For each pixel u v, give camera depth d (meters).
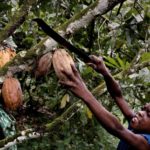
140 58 2.52
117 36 3.25
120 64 2.62
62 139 4.62
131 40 3.11
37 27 3.32
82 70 2.80
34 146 4.43
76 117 3.77
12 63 1.67
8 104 1.70
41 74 1.64
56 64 1.52
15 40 3.70
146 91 2.87
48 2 3.04
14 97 1.68
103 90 2.31
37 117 4.81
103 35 3.33
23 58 1.65
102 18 3.17
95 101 1.48
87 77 3.06
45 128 1.90
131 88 2.83
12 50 2.00
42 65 1.62
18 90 1.70
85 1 3.34
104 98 3.02
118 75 2.49
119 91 2.13
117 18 3.12
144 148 1.69
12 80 1.68
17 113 4.77
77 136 4.61
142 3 3.09
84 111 2.61
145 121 1.97
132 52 3.33
